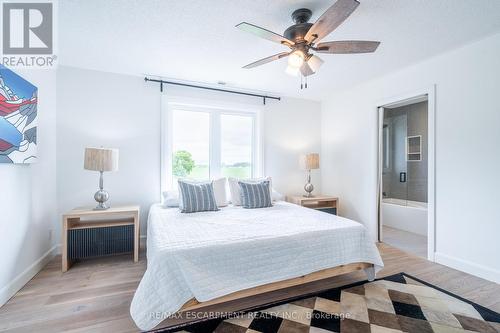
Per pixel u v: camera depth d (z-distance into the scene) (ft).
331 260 6.77
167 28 7.11
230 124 13.05
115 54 8.79
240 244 5.87
